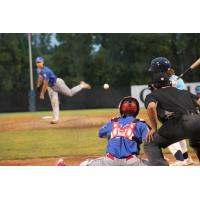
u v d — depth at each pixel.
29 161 26.22
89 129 37.06
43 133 35.66
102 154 27.81
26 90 73.69
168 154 27.23
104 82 74.38
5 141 32.56
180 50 70.44
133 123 20.64
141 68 73.06
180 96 18.50
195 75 66.12
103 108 60.06
